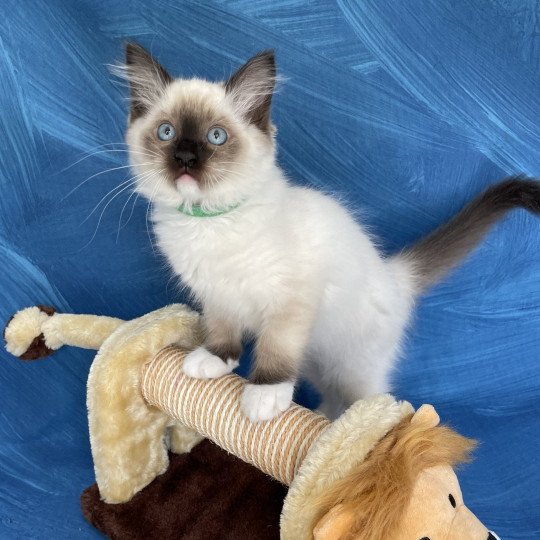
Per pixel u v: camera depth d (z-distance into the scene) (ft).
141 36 1.32
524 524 1.27
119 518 1.18
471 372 1.61
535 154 1.39
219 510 1.20
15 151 1.39
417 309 1.55
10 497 1.31
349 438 0.79
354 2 1.29
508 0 1.26
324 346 1.31
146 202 1.46
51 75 1.33
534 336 1.58
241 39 1.33
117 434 1.13
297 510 0.78
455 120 1.37
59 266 1.50
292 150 1.41
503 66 1.32
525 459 1.42
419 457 0.77
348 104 1.37
